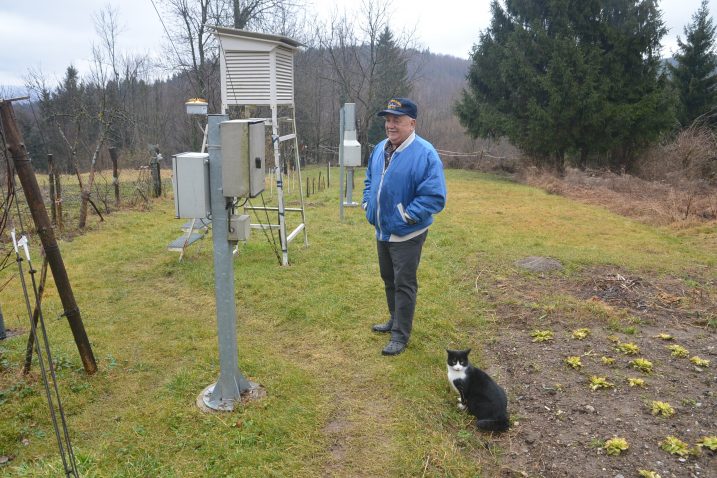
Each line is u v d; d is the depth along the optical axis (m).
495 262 7.52
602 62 18.67
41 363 2.76
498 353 4.76
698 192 13.84
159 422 3.49
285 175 18.72
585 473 3.05
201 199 3.30
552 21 19.69
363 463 3.16
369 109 28.05
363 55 31.28
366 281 6.52
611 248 8.65
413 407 3.77
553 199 13.95
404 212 4.32
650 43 18.83
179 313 5.59
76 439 3.35
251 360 4.41
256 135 3.31
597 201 13.55
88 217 10.46
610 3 18.72
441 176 4.30
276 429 3.42
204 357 4.46
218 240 3.42
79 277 6.75
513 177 19.91
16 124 3.64
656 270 7.14
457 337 5.07
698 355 4.52
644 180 17.22
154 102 32.38
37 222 3.76
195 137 23.80
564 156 21.78
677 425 3.46
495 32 21.70
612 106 18.03
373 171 4.59
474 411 3.64
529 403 3.87
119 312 5.61
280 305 5.77
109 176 18.16
